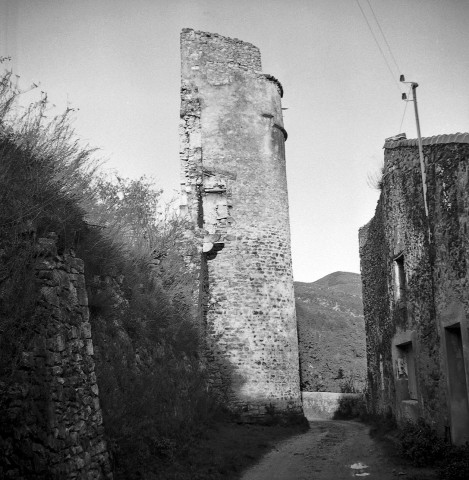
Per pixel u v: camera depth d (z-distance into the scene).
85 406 6.84
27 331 6.47
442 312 9.23
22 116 7.79
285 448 12.12
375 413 17.05
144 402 8.63
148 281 11.89
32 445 6.11
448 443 8.92
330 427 17.08
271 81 19.38
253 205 17.88
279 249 17.95
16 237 6.79
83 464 6.47
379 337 15.67
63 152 8.08
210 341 16.62
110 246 9.99
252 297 17.12
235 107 18.52
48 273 6.82
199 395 12.14
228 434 12.45
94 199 10.47
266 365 16.77
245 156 18.20
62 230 7.54
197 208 17.50
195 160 17.89
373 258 16.34
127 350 9.12
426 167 9.95
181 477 7.88
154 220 14.45
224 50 19.00
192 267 15.19
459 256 8.63
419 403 10.48
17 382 6.24
